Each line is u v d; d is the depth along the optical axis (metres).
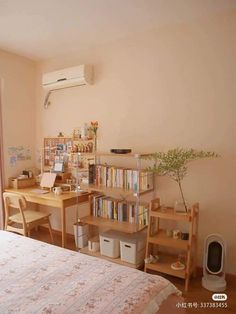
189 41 2.59
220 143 2.48
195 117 2.59
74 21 2.56
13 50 3.35
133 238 2.76
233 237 2.46
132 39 2.91
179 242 2.38
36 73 3.77
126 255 2.68
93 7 2.29
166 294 1.41
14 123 3.56
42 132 3.77
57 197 3.00
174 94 2.69
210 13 2.42
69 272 1.53
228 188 2.46
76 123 3.42
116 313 1.18
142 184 2.76
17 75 3.55
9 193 3.05
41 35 2.89
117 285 1.39
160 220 2.82
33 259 1.69
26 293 1.32
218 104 2.47
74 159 3.40
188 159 2.55
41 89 3.73
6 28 2.71
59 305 1.22
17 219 3.07
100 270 1.56
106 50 3.11
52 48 3.27
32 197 3.16
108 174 2.97
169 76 2.71
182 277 2.33
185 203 2.57
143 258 2.72
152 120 2.83
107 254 2.80
